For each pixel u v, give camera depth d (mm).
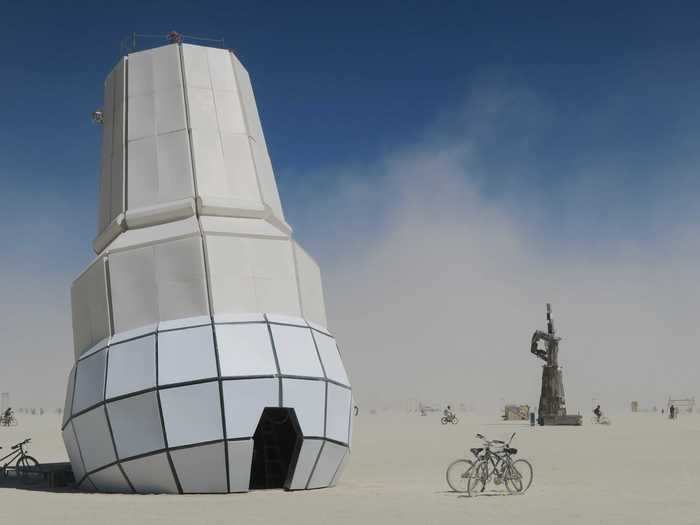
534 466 29109
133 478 19484
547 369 72500
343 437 21172
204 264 20641
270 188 23844
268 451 21516
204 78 23625
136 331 20328
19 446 24656
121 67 24062
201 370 19297
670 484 22906
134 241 21250
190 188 22062
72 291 22641
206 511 16219
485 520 15359
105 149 24156
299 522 14781
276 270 21516
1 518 15344
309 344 20953
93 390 20203
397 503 17906
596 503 18281
